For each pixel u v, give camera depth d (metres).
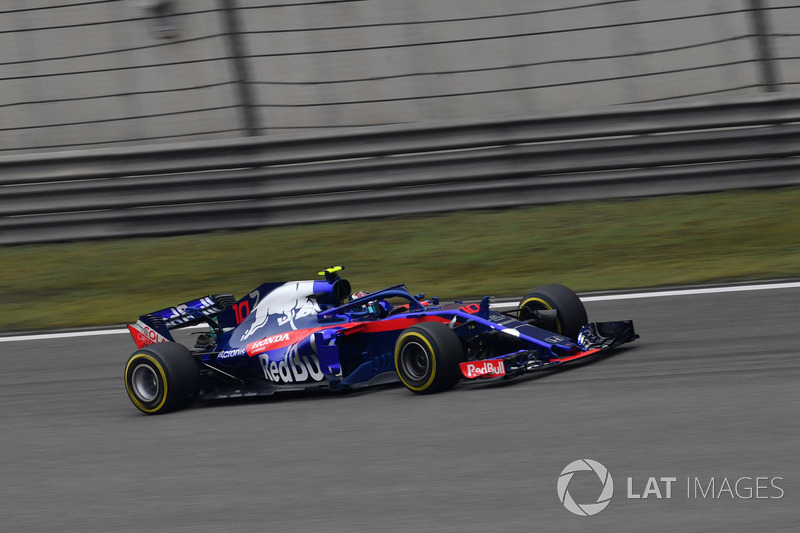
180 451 23.02
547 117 44.09
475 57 67.00
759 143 42.25
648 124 43.41
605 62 64.81
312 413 24.91
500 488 17.92
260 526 17.58
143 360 27.00
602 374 24.64
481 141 44.62
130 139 66.56
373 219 45.81
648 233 40.28
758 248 37.16
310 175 45.84
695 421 20.20
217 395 27.73
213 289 40.75
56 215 47.88
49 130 68.81
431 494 18.06
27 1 72.88
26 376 32.84
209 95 69.31
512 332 25.00
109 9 70.69
